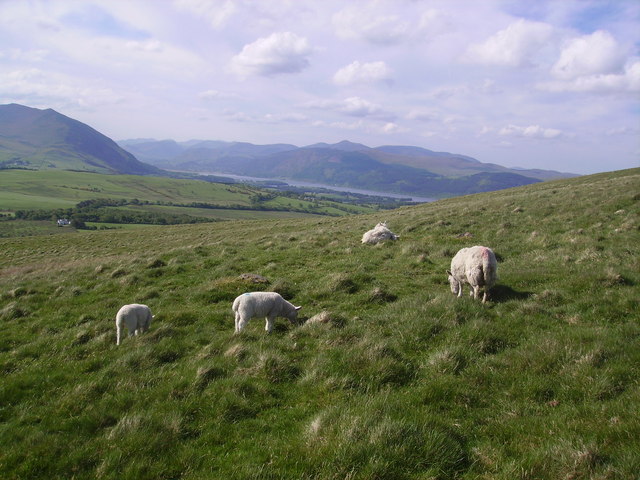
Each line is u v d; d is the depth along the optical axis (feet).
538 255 49.32
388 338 27.43
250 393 22.20
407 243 64.54
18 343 35.14
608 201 72.08
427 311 31.32
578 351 21.90
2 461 16.98
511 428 16.84
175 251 72.59
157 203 581.12
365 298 40.11
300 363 25.36
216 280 50.24
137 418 19.17
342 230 94.79
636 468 12.86
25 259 123.03
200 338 32.17
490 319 29.81
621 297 30.12
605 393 18.39
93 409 21.20
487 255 35.47
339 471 14.60
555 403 18.45
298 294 44.01
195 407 20.86
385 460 14.87
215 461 16.69
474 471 14.74
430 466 14.87
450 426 17.11
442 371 22.30
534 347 23.31
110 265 66.64
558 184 189.47
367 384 21.56
